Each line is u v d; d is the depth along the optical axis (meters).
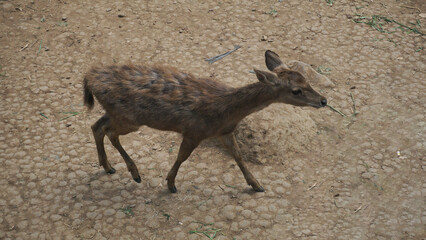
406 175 9.27
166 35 12.76
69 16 13.31
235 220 8.55
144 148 10.05
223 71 11.65
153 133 10.41
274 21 13.18
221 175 9.47
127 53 12.19
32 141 10.05
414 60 11.95
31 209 8.71
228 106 8.16
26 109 10.77
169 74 8.53
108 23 13.09
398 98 10.96
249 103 8.14
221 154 9.89
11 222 8.46
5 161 9.60
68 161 9.70
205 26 13.05
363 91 11.16
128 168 9.09
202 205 8.85
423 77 11.48
